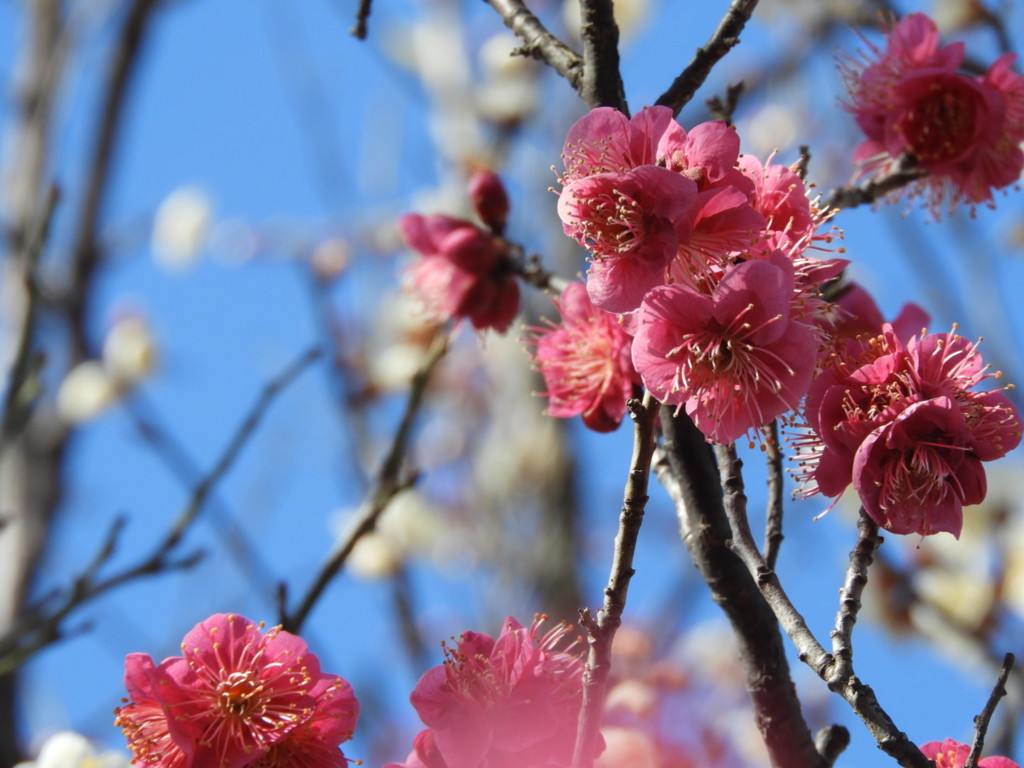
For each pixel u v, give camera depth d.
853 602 0.61
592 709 0.60
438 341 0.75
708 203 0.62
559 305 0.68
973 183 0.71
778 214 0.63
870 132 0.72
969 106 0.71
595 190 0.62
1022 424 0.62
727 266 0.62
